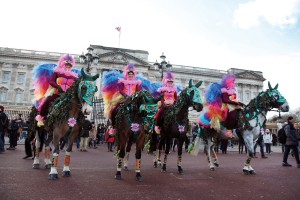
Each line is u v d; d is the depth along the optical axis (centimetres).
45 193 542
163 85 1059
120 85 914
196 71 7000
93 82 719
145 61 6575
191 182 726
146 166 1051
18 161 1033
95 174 791
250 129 919
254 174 899
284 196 596
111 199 522
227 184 715
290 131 1191
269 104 948
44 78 855
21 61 6241
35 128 868
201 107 845
